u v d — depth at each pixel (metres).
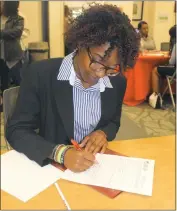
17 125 1.05
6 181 0.83
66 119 1.10
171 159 0.99
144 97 3.82
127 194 0.79
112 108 1.17
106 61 0.86
